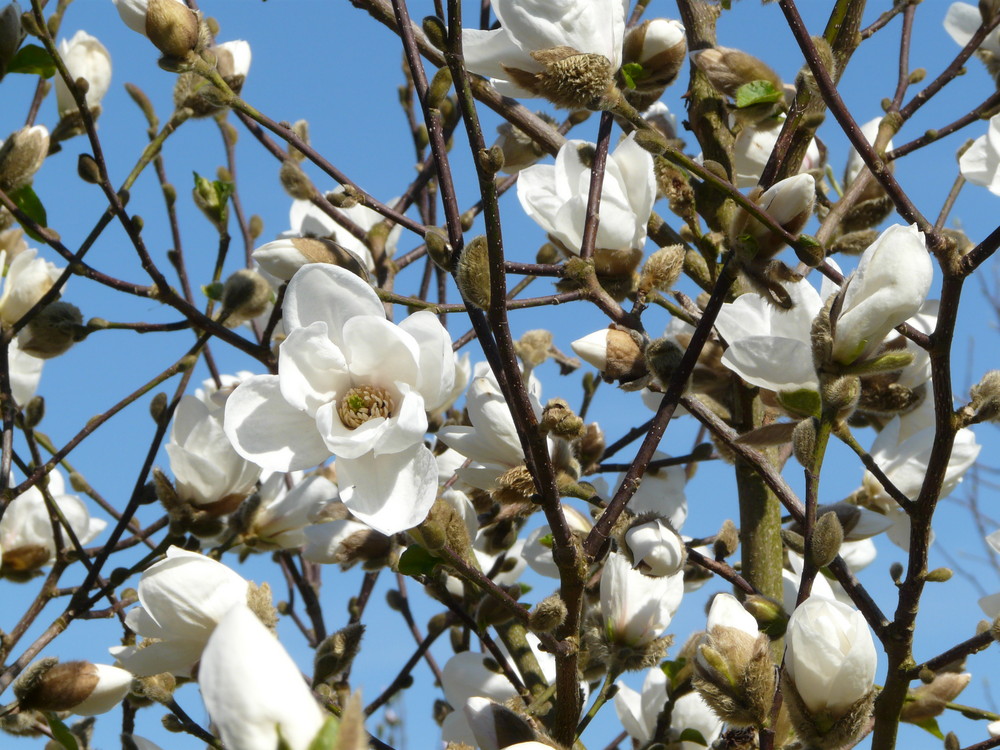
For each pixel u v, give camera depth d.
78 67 1.59
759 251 1.17
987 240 1.14
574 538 1.12
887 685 1.18
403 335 1.12
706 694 1.14
